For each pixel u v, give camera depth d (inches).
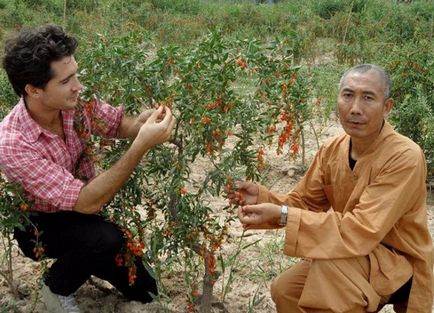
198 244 123.8
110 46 119.7
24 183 114.9
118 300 137.3
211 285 128.6
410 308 115.2
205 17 523.2
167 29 459.2
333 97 259.0
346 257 109.3
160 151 121.3
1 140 113.9
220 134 112.9
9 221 116.3
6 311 130.5
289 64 115.7
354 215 110.3
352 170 115.8
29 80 108.7
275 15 530.0
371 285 111.3
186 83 113.3
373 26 433.4
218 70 111.9
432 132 205.0
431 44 272.2
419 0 547.2
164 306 125.7
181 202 116.6
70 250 123.0
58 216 123.0
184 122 117.9
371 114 107.8
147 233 156.9
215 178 116.6
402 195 109.3
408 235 115.1
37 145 115.6
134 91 121.3
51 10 512.7
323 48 411.5
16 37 109.6
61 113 119.6
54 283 123.6
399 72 224.2
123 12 465.7
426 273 115.0
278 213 112.1
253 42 112.7
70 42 110.6
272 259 158.7
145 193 131.8
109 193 113.8
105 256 122.6
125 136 126.3
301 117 137.7
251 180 128.3
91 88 120.6
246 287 147.5
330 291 110.1
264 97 118.0
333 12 550.3
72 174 125.4
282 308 122.3
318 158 125.6
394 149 110.9
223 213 185.0
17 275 146.9
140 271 130.3
